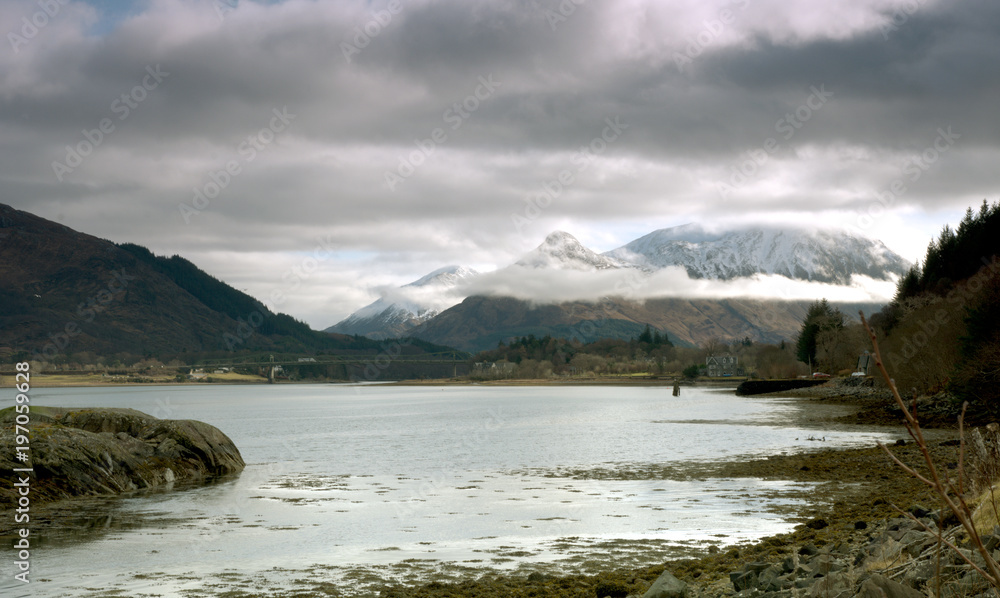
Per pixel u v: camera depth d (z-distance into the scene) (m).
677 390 170.50
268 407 151.12
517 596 16.91
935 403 74.88
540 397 189.12
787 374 190.00
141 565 20.77
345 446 59.88
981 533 12.31
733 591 15.34
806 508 27.61
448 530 25.53
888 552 13.59
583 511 28.69
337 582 18.75
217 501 32.16
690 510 28.14
